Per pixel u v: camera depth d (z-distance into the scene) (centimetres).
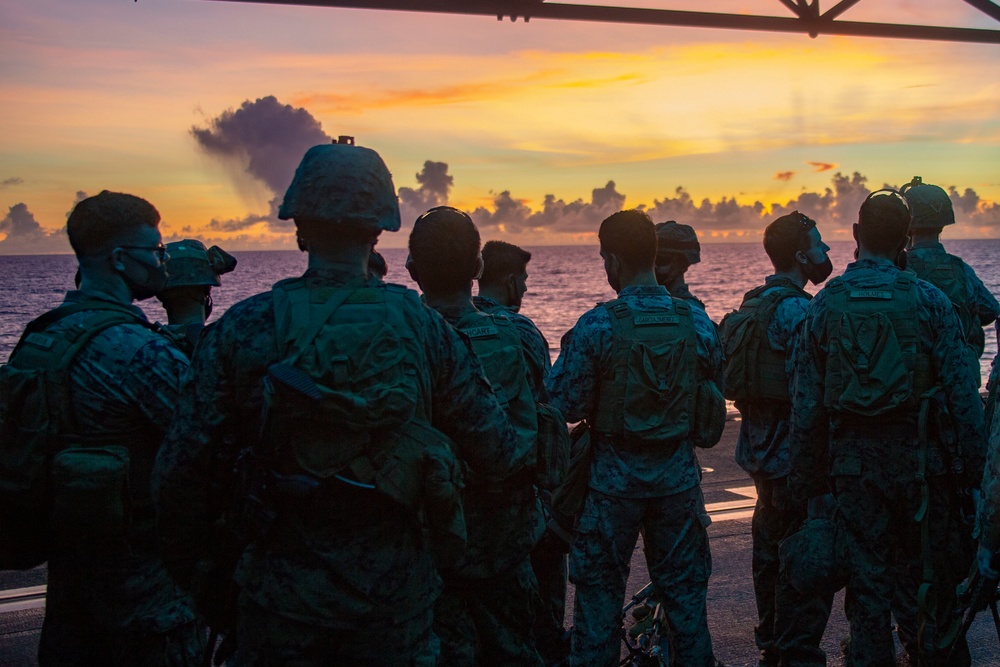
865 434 313
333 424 188
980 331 454
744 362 373
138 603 259
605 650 326
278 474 191
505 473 228
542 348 314
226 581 207
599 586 327
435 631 267
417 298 210
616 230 329
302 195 202
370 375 191
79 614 263
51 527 244
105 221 263
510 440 226
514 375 275
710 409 328
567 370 324
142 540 258
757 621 435
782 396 364
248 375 194
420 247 279
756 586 387
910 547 318
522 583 283
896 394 304
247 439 199
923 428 306
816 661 347
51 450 246
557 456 282
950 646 301
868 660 315
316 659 194
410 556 201
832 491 324
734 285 11506
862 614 317
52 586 263
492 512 271
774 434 370
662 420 318
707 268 18938
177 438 197
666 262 368
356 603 192
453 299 284
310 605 191
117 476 241
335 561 192
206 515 204
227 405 197
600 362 322
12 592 479
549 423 282
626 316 322
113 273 266
